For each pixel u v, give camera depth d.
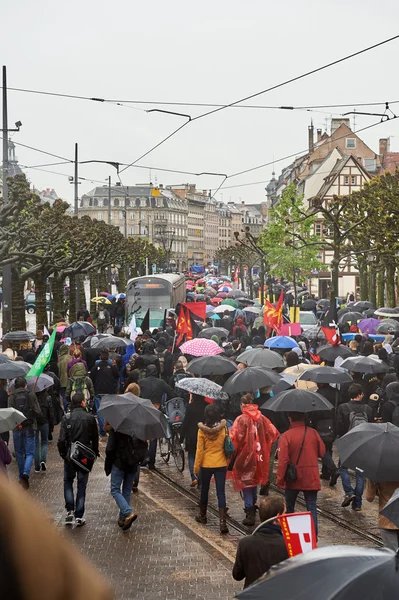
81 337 30.36
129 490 12.84
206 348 19.92
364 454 10.16
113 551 11.52
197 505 14.88
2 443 12.20
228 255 129.38
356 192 53.53
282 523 6.40
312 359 23.44
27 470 15.24
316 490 11.48
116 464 12.62
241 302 56.31
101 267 65.06
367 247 51.00
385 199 41.50
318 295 99.81
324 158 110.69
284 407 11.79
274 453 16.19
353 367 17.55
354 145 116.12
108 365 20.78
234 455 13.11
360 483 14.21
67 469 12.91
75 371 20.08
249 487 13.15
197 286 103.06
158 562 10.99
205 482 13.16
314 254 66.88
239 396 16.47
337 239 37.84
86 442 12.80
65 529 12.72
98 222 61.59
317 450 11.57
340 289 99.38
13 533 1.01
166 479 17.27
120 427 12.27
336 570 3.67
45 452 17.30
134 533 12.50
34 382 16.95
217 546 11.86
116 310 56.25
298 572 3.73
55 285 48.09
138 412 12.41
